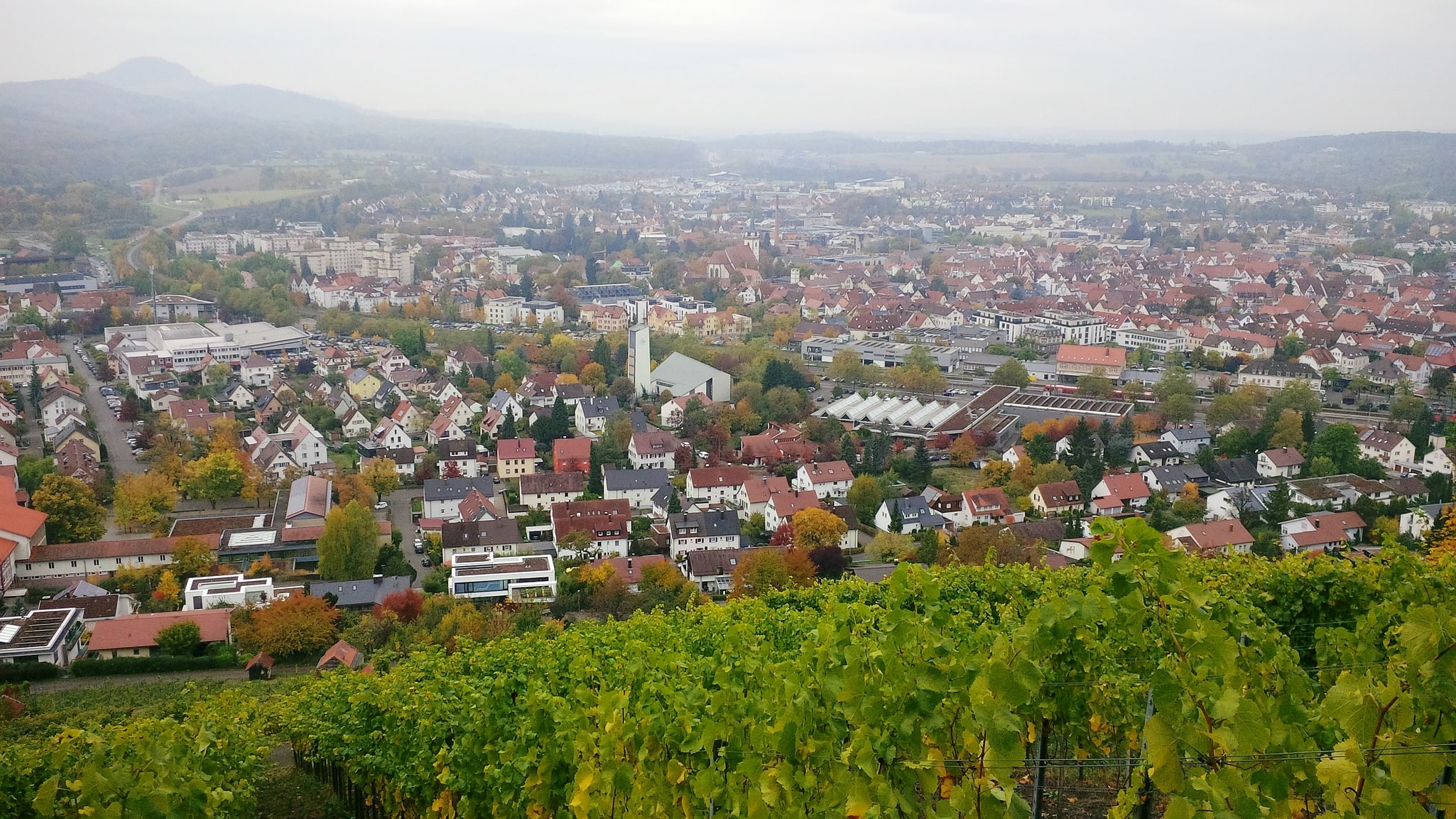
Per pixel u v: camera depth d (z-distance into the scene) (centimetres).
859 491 14450
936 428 18425
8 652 9862
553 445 17500
